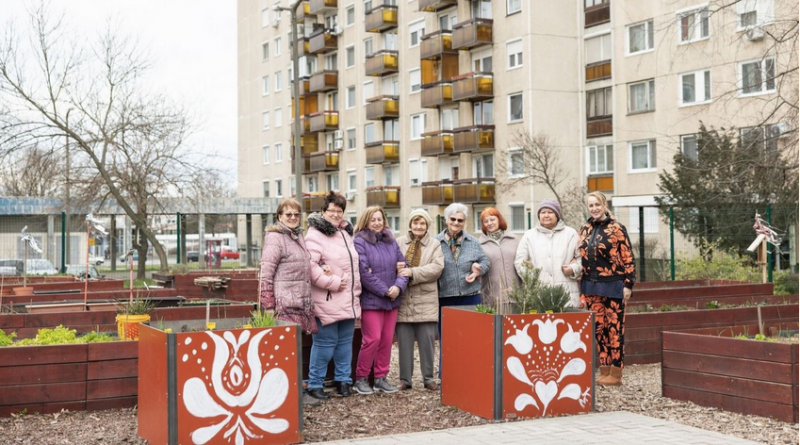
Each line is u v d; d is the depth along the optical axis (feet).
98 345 27.07
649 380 32.99
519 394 25.64
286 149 214.90
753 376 26.21
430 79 154.61
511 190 134.41
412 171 163.53
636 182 121.19
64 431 24.32
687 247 76.38
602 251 31.17
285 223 27.32
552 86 131.34
